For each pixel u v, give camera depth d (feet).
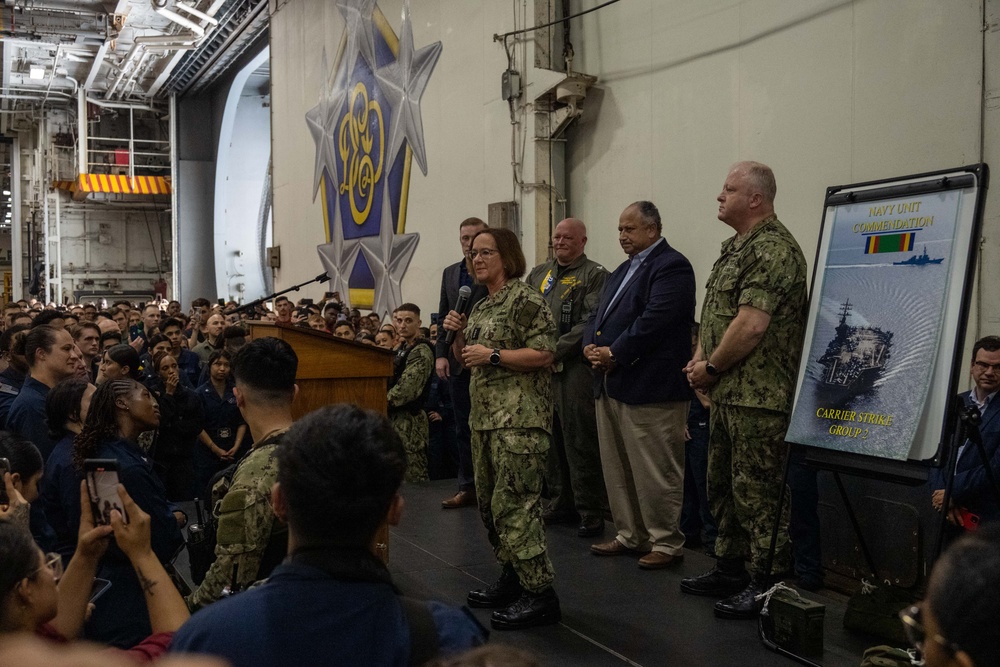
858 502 13.41
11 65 64.85
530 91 22.26
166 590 6.25
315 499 4.39
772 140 16.57
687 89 18.51
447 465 23.49
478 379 11.62
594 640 10.91
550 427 11.60
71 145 79.56
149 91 71.36
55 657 2.11
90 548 6.24
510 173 23.43
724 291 11.65
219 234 70.18
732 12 17.38
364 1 32.63
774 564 11.57
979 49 12.99
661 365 13.66
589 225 21.54
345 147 34.71
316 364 12.37
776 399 11.28
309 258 39.11
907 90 14.07
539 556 11.32
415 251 29.37
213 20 52.85
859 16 14.84
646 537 14.74
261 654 4.04
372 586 4.34
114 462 6.31
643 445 13.80
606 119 20.84
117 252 83.51
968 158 13.17
